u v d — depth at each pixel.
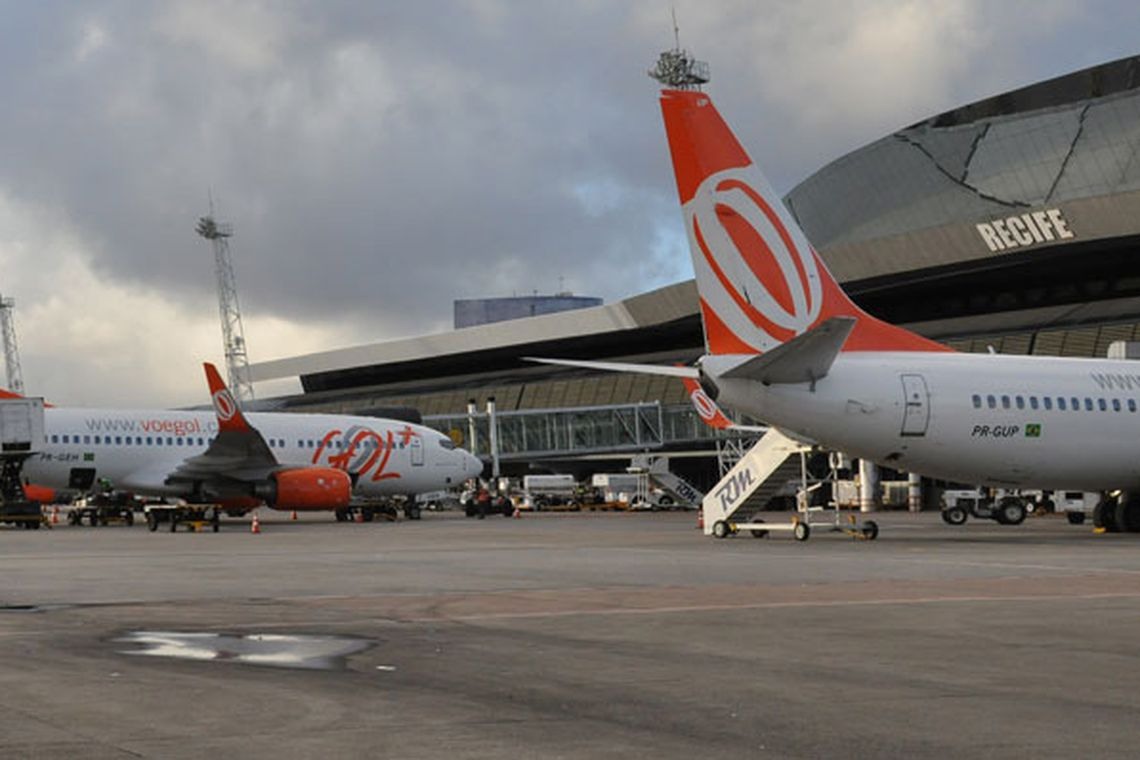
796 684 10.38
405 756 7.74
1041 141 89.44
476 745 8.05
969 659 11.72
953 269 94.62
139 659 11.72
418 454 59.69
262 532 45.88
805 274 32.59
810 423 32.03
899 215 98.81
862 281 98.88
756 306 32.00
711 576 21.73
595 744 8.11
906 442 32.97
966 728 8.62
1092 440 34.94
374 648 12.48
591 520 62.09
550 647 12.55
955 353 34.78
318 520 61.44
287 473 51.88
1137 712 9.17
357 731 8.46
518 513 73.62
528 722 8.80
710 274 31.70
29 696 9.70
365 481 58.56
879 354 33.62
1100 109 86.81
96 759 7.61
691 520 61.72
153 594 18.69
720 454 86.50
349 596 18.28
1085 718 8.95
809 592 18.47
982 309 106.25
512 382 121.38
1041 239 86.88
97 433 54.22
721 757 7.77
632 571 23.03
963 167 93.81
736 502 37.31
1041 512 66.12
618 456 101.06
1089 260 92.25
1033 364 34.91
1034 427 34.09
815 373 31.55
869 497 75.56
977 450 33.72
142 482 54.66
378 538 39.31
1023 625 14.26
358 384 144.00
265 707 9.27
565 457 103.12
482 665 11.37
